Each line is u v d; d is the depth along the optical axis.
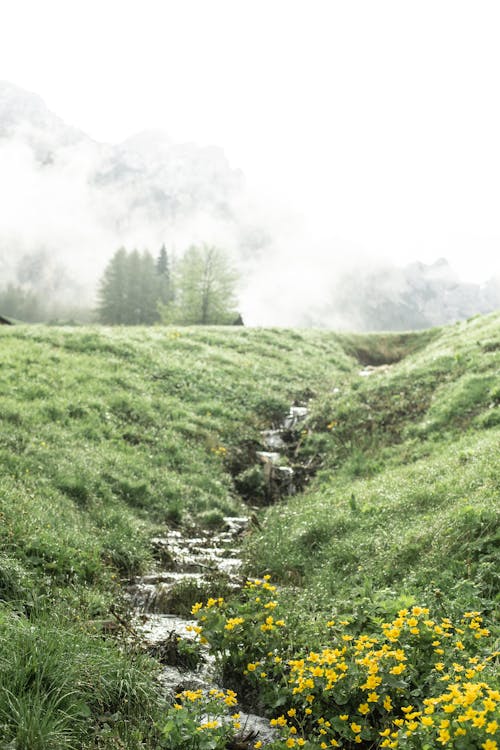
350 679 5.97
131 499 14.99
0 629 6.43
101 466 15.57
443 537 9.70
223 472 19.12
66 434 16.70
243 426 22.77
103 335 28.77
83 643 6.61
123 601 9.41
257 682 6.89
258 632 7.21
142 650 7.51
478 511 9.83
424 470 14.53
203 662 7.70
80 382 21.77
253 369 29.81
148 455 18.02
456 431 17.52
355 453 18.84
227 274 71.12
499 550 8.80
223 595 9.78
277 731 6.23
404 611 6.61
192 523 15.14
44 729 5.21
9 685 5.60
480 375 20.22
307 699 6.04
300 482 19.06
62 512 11.85
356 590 8.84
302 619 7.82
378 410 21.42
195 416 22.19
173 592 9.83
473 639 6.70
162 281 178.62
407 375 23.30
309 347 37.69
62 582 9.04
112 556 11.13
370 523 12.07
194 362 28.41
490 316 35.31
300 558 11.63
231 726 5.93
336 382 30.92
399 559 9.83
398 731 5.11
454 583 8.44
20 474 12.68
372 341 42.66
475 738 4.59
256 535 13.39
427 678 5.92
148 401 21.89
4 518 10.12
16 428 15.61
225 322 71.75
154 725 5.88
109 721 5.96
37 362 22.42
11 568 8.35
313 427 22.22
